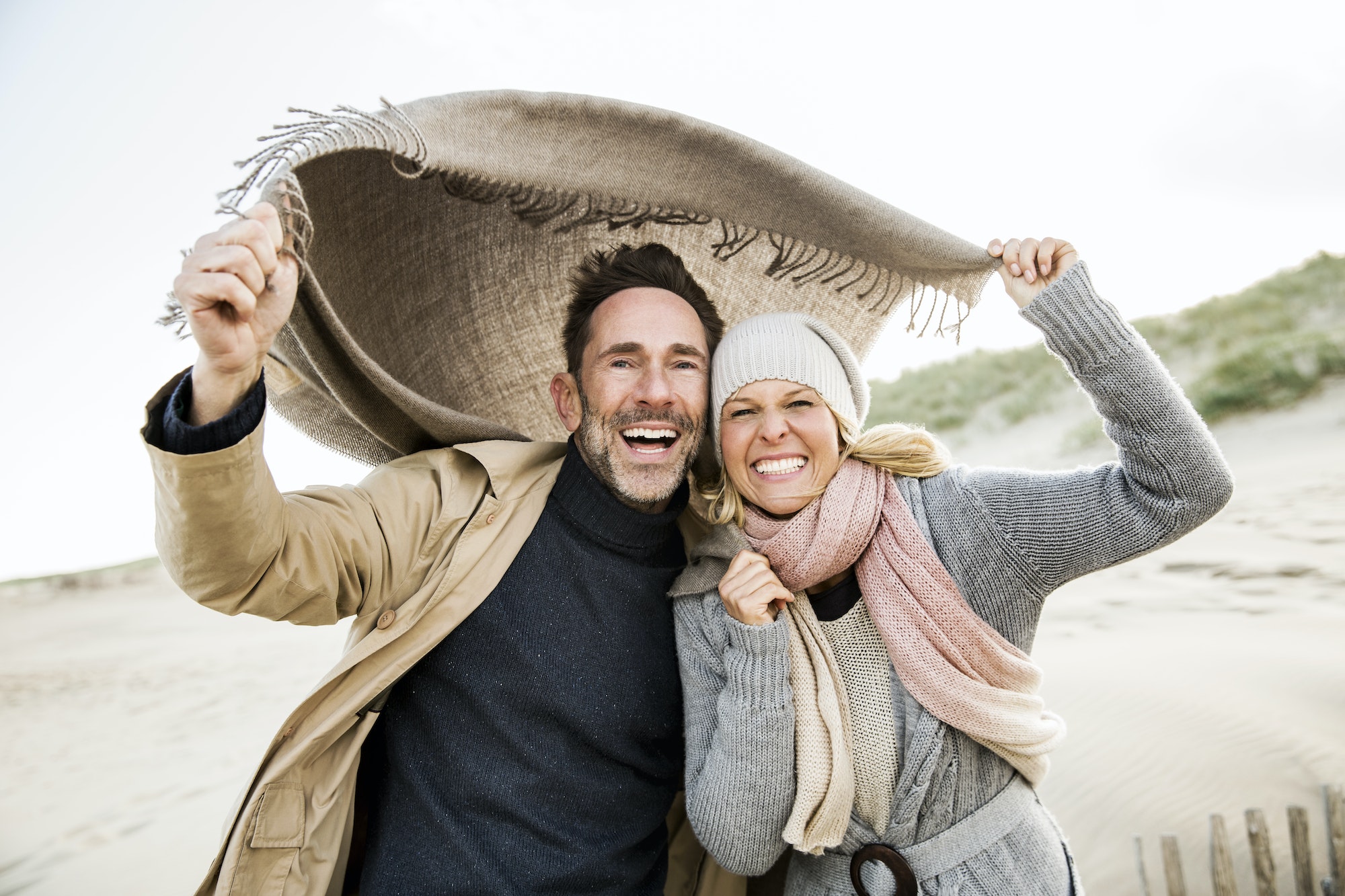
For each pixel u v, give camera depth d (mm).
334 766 1729
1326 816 3580
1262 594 7754
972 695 1600
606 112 1783
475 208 2137
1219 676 5727
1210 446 1499
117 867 7730
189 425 1270
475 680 1809
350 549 1725
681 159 1917
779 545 1771
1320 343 18188
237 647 19969
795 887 1834
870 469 1849
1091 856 4441
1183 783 4648
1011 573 1673
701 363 2018
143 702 15438
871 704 1719
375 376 1821
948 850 1643
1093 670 6406
